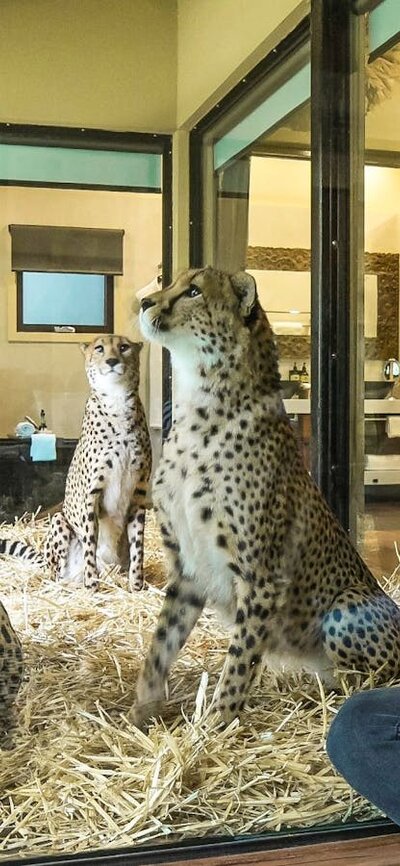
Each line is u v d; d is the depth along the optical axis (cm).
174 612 199
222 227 208
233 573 195
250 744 180
